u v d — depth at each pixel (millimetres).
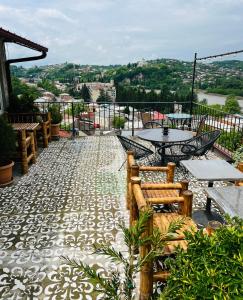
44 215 3785
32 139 5871
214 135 5492
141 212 2000
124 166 5836
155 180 5121
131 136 7840
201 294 1201
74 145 7555
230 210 2422
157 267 2531
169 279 1461
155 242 1756
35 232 3379
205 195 4484
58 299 2381
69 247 3082
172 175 3646
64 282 2568
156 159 6211
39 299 2381
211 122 7594
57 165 5906
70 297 2398
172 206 3842
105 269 2721
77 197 4348
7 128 4766
